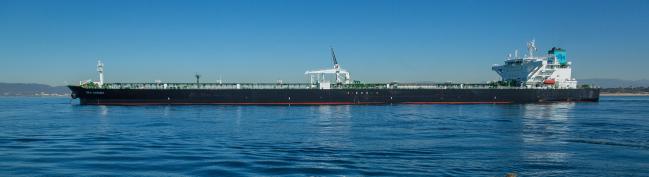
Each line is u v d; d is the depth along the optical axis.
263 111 93.19
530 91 132.38
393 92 124.19
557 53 141.62
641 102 172.00
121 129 56.72
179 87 116.06
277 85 122.06
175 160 34.38
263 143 43.91
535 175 29.98
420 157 36.06
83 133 52.53
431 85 133.38
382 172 30.34
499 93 129.75
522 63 141.00
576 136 49.88
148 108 102.19
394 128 58.41
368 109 101.44
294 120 70.75
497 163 33.69
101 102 112.00
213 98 114.44
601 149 40.53
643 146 42.53
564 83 142.00
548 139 47.31
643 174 30.56
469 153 38.06
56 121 69.62
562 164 33.53
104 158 35.31
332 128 58.34
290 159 34.88
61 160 34.53
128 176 29.11
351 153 37.84
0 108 121.88
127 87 114.31
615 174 30.52
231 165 32.44
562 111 95.19
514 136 49.88
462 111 94.44
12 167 31.94
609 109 105.06
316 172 30.33
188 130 55.56
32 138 48.09
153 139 47.03
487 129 57.22
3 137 48.97
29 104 157.25
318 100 119.31
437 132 53.91
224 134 51.44
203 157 35.66
